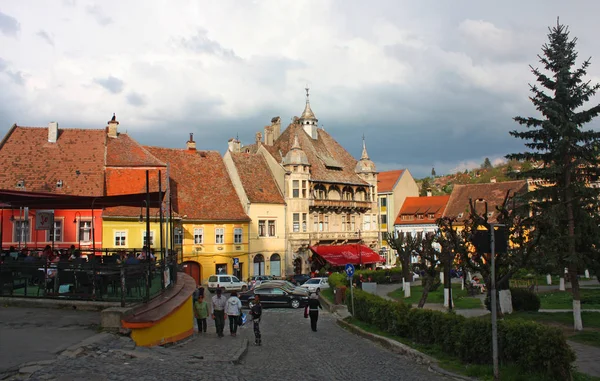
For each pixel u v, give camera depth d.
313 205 62.97
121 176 47.12
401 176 85.75
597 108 23.08
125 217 46.16
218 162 60.69
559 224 22.02
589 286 42.16
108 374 10.92
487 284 23.03
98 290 17.20
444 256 27.47
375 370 14.55
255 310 19.45
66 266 17.02
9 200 23.30
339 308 33.75
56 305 16.72
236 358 14.73
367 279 49.06
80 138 48.81
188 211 52.84
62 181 44.62
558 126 23.23
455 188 79.06
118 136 51.94
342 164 72.62
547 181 24.62
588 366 14.41
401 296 38.47
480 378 13.03
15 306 17.11
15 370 10.51
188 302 18.80
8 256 20.69
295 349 18.44
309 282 47.12
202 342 18.16
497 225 13.04
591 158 23.27
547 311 25.83
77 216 43.94
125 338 14.15
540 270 23.67
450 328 16.02
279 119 72.25
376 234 72.06
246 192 58.00
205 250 53.38
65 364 11.20
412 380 13.25
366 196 72.31
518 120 24.27
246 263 56.41
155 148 57.00
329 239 64.81
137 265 16.34
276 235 59.88
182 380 11.20
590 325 21.31
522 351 13.09
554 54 23.39
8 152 45.41
